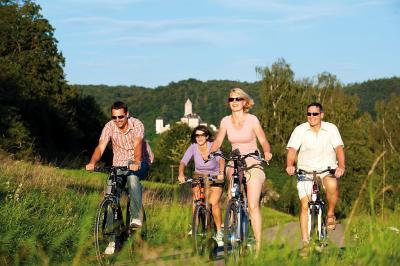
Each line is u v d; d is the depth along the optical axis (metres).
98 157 14.95
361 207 9.27
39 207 17.95
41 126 102.06
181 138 137.75
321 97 108.88
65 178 25.02
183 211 16.27
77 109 119.25
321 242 11.16
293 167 15.82
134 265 12.02
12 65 103.62
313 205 15.33
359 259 8.84
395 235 9.40
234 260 10.20
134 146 14.96
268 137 107.81
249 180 14.84
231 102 15.09
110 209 14.05
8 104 94.50
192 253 11.75
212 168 18.27
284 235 8.91
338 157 15.86
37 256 13.87
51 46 111.12
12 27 107.88
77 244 15.02
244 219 14.13
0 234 14.55
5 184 18.97
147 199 21.42
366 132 108.38
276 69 110.94
